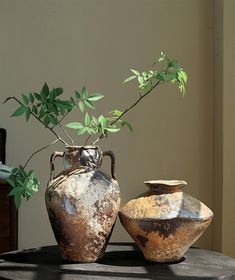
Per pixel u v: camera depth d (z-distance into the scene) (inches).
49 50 98.9
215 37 100.3
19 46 98.3
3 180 81.9
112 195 51.1
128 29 100.6
